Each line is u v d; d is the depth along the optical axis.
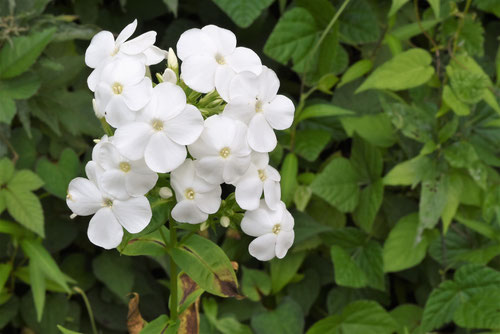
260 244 0.38
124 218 0.37
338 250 0.60
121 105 0.36
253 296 0.60
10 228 0.56
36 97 0.57
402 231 0.60
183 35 0.38
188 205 0.37
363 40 0.60
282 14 0.58
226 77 0.37
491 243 0.60
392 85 0.55
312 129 0.60
